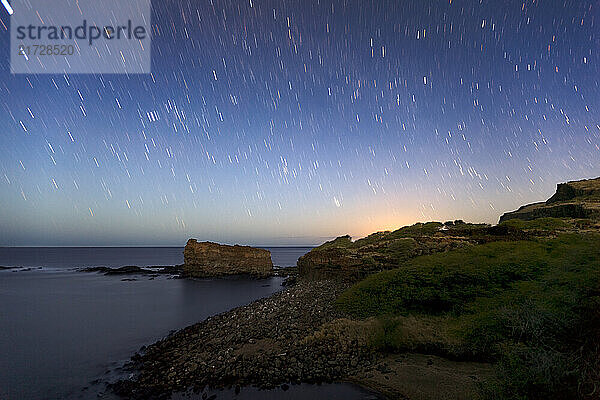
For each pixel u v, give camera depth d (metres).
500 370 11.74
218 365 16.20
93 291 51.84
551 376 9.91
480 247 27.94
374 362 15.45
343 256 38.88
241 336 20.12
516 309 15.56
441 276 23.05
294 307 26.52
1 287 57.41
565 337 12.00
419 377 13.61
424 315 20.19
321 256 41.88
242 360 16.47
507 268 21.92
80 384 15.90
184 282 63.50
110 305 38.91
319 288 32.91
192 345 20.06
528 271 21.03
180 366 16.72
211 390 13.91
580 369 9.79
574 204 52.19
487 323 15.73
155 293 49.03
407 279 24.08
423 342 16.19
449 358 15.31
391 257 34.44
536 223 40.12
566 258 19.38
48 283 63.34
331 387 13.68
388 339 16.69
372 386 13.47
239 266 73.94
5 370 17.95
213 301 41.22
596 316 12.17
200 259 72.88
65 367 18.30
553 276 17.44
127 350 21.05
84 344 22.80
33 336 25.09
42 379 16.69
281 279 67.50
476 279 21.77
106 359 19.38
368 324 18.56
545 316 13.12
